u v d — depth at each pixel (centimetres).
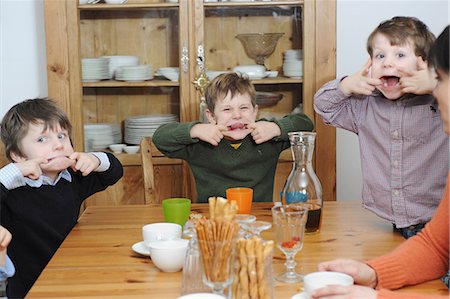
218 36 310
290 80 310
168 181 311
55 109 217
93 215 208
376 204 211
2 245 172
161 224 168
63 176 220
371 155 215
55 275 147
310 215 178
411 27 207
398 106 206
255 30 309
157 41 312
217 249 121
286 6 308
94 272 150
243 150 242
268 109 312
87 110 312
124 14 311
